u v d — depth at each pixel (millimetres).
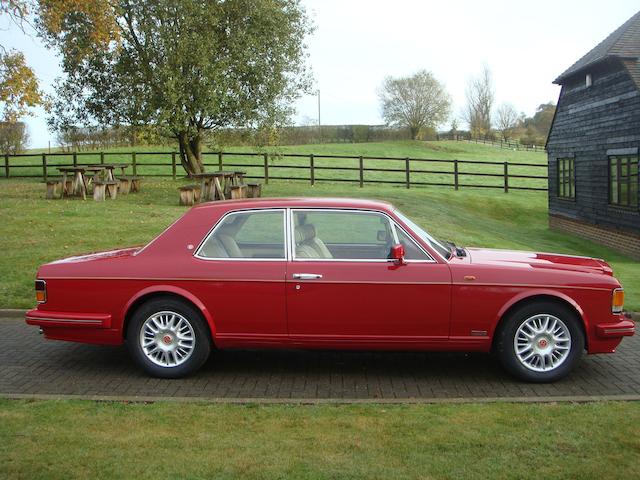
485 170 47031
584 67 20344
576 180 22547
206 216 5770
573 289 5500
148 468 3646
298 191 24141
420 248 5602
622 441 4039
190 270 5586
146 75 21938
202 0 21312
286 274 5523
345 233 5770
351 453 3871
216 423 4387
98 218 14570
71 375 5742
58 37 22141
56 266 5762
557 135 24625
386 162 48875
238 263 5590
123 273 5617
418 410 4680
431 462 3740
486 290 5484
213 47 21484
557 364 5539
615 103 19156
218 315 5578
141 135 22953
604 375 5816
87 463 3711
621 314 5652
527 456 3822
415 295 5484
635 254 18031
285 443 4023
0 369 5914
